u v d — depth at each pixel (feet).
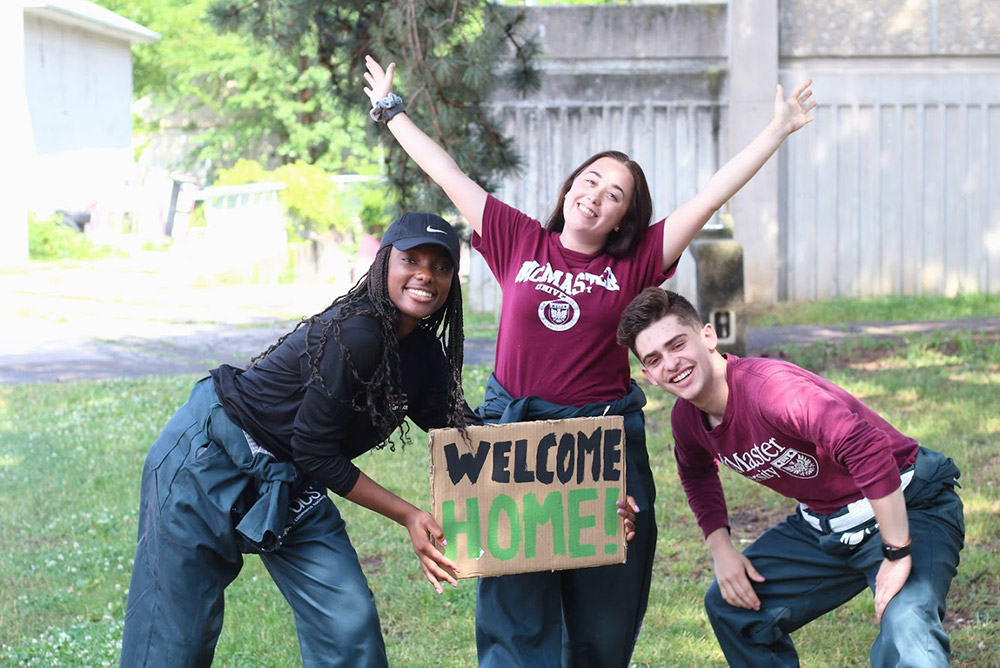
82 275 60.80
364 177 79.66
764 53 46.32
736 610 12.52
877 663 10.95
